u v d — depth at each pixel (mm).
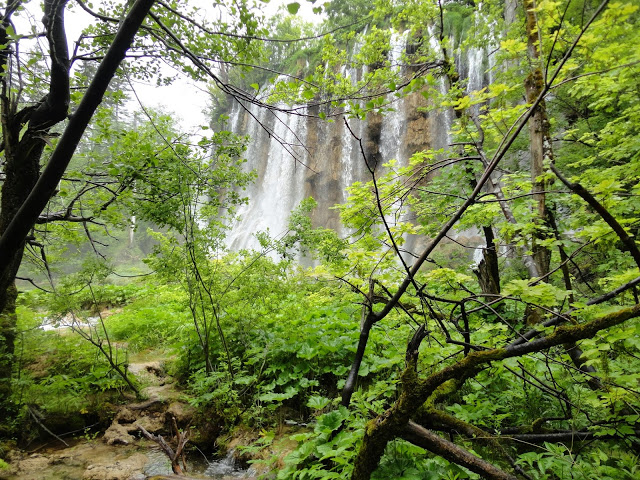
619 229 1695
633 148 3002
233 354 5434
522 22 4902
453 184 4555
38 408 4789
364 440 2016
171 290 11555
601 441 2439
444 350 3016
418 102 22344
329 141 25875
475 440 2297
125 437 4594
